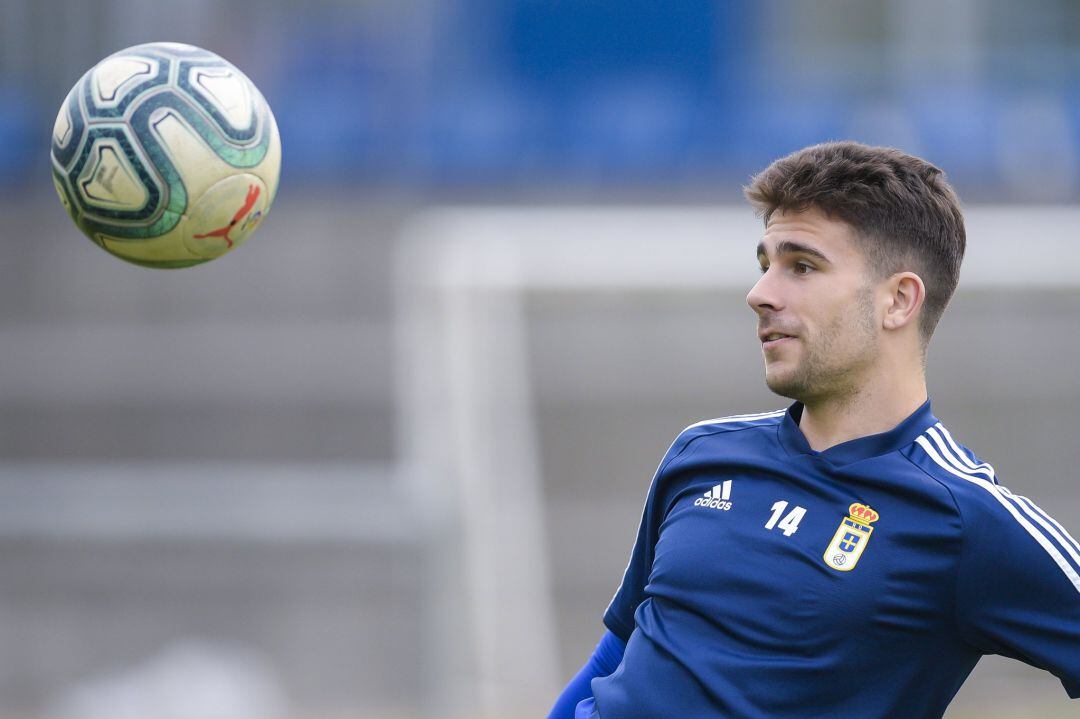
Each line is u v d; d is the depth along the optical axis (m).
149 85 9.26
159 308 50.12
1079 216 44.97
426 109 60.78
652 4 60.62
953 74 61.22
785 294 9.04
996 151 56.91
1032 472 37.31
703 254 42.78
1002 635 8.58
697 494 9.47
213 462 40.94
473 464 33.47
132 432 42.22
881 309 9.02
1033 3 61.34
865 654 8.52
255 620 29.95
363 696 27.17
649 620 9.30
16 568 30.80
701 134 59.94
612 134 60.12
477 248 44.03
